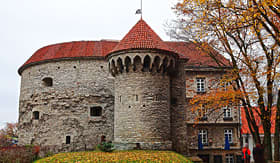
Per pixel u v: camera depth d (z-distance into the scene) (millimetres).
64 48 30688
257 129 15883
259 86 15117
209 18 15922
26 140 29891
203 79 32312
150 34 21156
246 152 19516
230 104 16500
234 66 16078
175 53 21109
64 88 28375
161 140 19391
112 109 27906
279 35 12242
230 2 14234
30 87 30703
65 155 17234
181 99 23594
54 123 27922
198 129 31891
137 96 19719
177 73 23875
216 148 31516
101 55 28484
